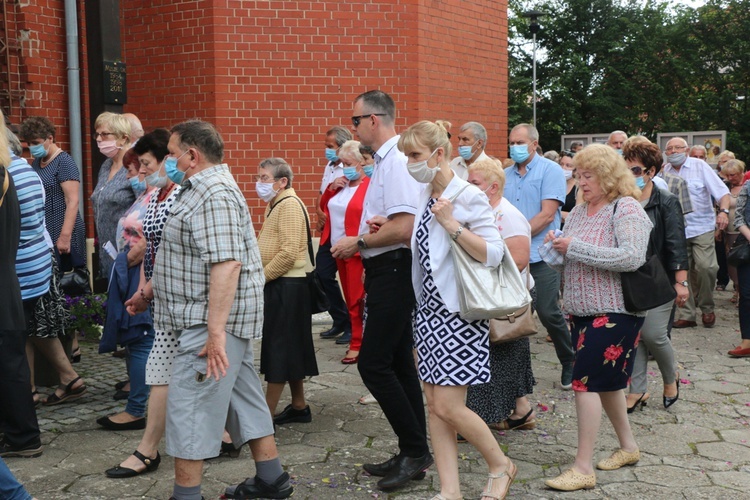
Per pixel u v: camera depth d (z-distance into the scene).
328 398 6.07
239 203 3.87
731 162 11.03
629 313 4.32
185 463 3.80
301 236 5.29
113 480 4.44
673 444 5.09
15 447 4.75
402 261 4.32
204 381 3.79
